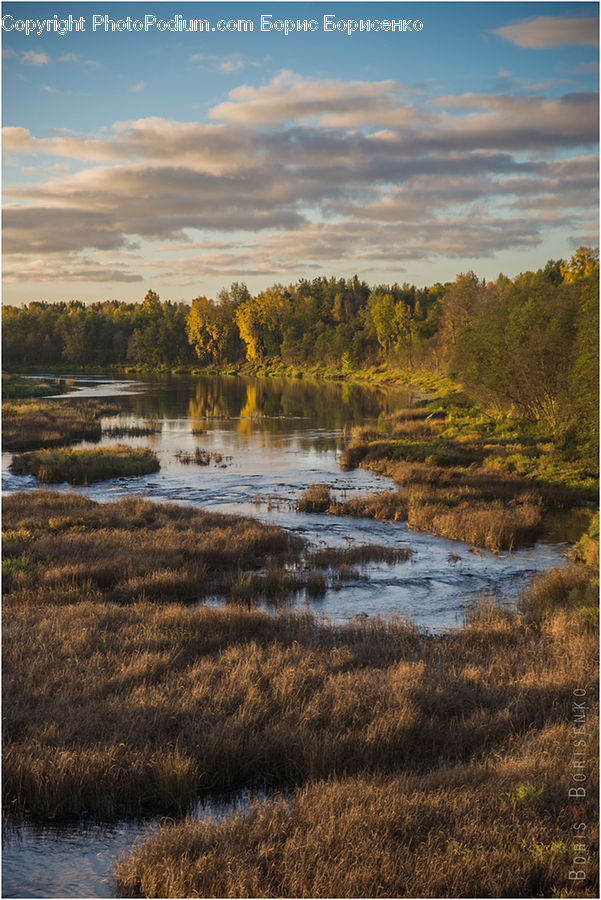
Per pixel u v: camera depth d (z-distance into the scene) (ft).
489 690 33.50
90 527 71.05
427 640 43.06
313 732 27.37
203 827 21.03
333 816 20.89
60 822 22.77
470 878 18.16
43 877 19.62
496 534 70.64
